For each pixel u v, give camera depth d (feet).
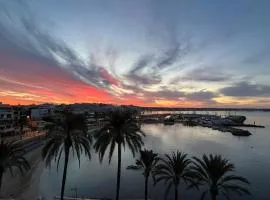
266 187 210.38
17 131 413.18
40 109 620.90
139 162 143.84
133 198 175.32
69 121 117.70
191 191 187.11
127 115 122.62
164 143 461.37
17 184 182.60
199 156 343.87
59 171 233.14
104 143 118.21
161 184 203.72
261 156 358.23
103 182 209.77
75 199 158.51
